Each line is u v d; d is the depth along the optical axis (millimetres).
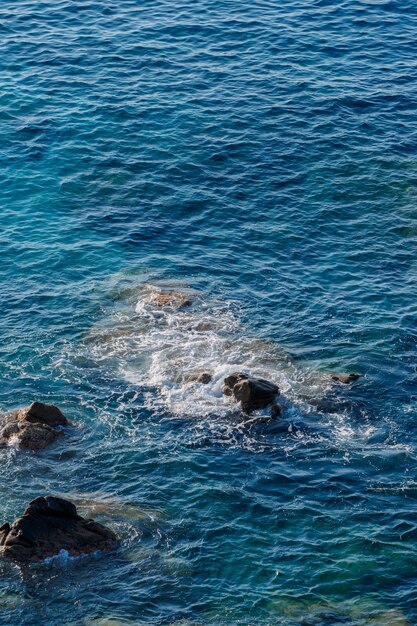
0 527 34000
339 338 44812
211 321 45875
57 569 32562
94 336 44875
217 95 63125
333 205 54188
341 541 34000
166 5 74312
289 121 60812
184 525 34656
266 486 36531
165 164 57188
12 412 39938
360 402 41031
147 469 37312
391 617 31000
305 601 31641
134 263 49844
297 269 49438
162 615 31094
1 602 31359
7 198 54531
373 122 61062
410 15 73312
